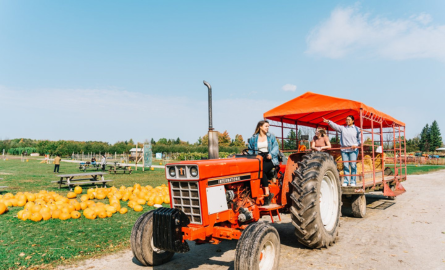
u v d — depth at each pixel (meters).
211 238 4.46
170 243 4.11
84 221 7.78
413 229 7.20
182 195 4.40
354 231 7.07
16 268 4.68
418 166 35.50
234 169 4.68
